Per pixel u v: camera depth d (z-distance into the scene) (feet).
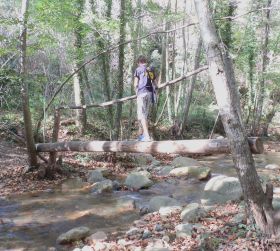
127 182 31.58
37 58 44.39
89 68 52.80
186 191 29.99
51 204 26.48
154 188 31.14
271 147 56.80
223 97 17.08
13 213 24.50
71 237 19.95
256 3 55.47
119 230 21.34
